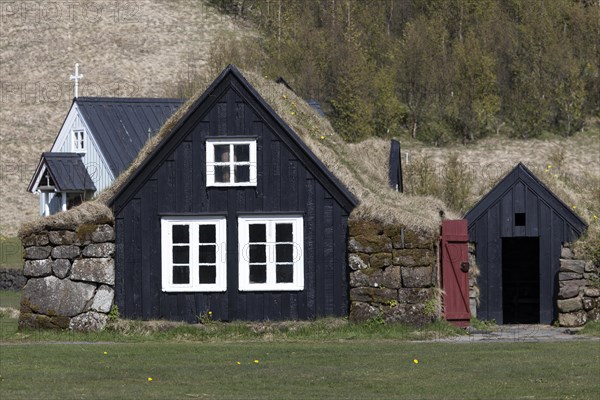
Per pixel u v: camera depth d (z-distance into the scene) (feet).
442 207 186.70
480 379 117.70
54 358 134.21
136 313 168.55
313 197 166.81
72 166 318.04
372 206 163.22
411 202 179.63
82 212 165.78
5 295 268.62
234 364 129.59
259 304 167.02
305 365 128.57
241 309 167.22
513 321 206.69
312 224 166.61
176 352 141.08
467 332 166.20
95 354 138.62
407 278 160.86
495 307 185.88
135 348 145.79
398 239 161.38
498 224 186.19
